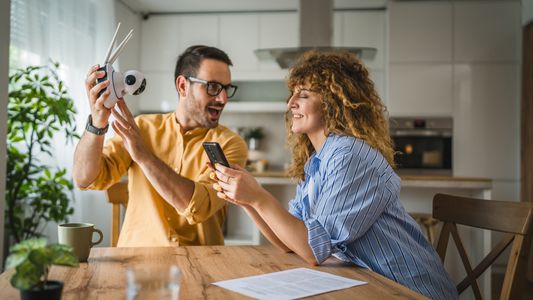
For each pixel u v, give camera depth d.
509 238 1.33
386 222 1.25
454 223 1.52
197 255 1.30
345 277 1.08
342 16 5.01
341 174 1.21
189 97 1.69
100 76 1.41
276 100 5.20
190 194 1.49
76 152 1.54
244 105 5.07
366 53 3.62
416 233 1.31
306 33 3.84
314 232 1.17
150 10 5.08
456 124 4.69
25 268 0.72
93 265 1.16
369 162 1.23
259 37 5.08
